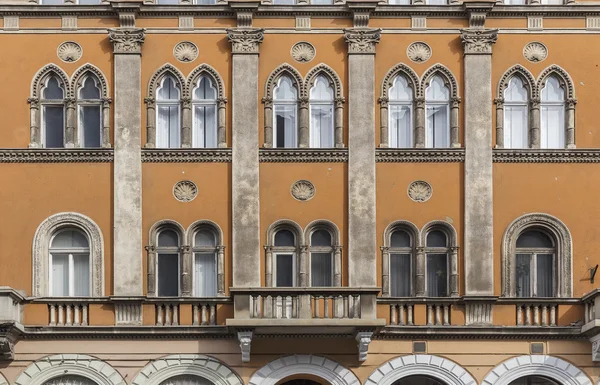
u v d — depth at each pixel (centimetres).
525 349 3322
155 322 3309
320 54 3453
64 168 3375
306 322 3152
